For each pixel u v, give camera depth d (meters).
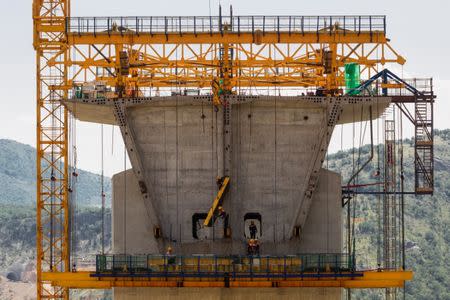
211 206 67.25
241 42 70.50
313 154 67.12
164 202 67.56
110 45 73.81
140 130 67.62
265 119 67.38
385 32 70.81
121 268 64.44
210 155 67.31
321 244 67.75
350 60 76.12
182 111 67.38
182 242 67.31
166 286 64.56
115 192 68.12
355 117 72.56
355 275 63.72
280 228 67.31
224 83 70.75
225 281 64.00
